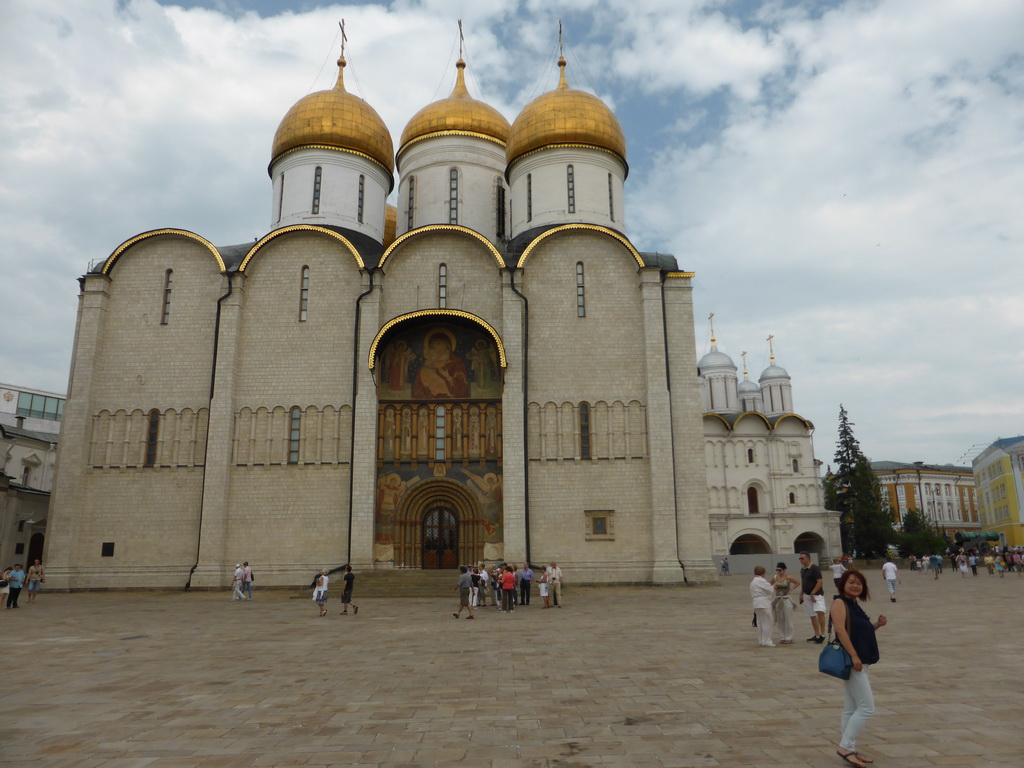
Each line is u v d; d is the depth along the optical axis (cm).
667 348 3547
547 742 802
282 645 1606
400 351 3562
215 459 3362
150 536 3381
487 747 786
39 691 1107
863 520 6950
